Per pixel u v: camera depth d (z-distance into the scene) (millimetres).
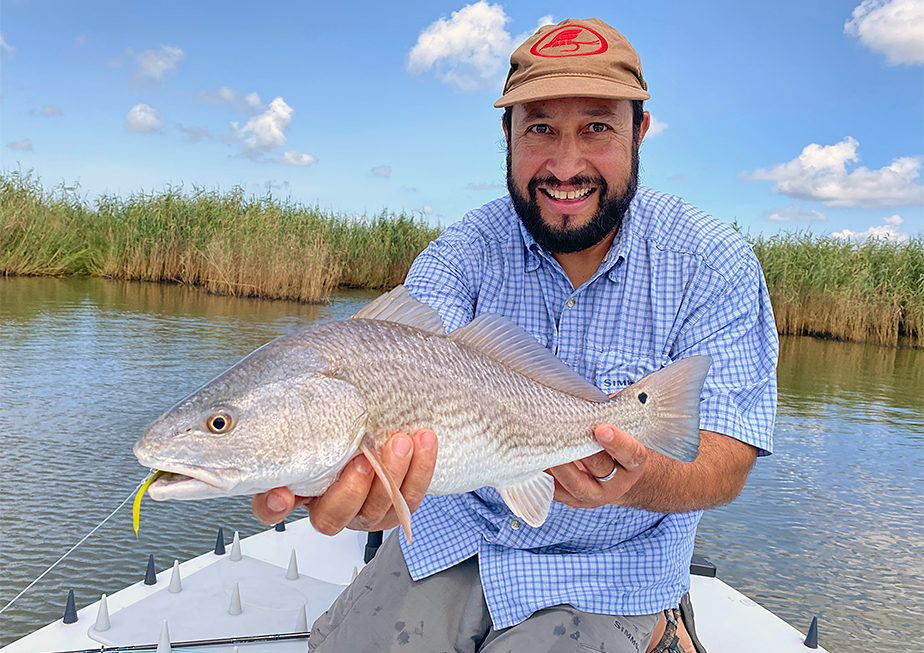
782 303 5605
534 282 907
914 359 4680
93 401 2338
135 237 6203
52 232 6238
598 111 801
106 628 932
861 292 5469
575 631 761
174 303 4887
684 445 697
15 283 5465
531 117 814
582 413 701
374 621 800
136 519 536
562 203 830
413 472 581
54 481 1664
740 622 1042
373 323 622
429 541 836
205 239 6051
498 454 661
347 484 571
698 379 694
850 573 1514
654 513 828
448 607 804
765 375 857
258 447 543
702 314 864
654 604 802
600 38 815
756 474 2193
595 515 806
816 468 2264
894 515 1859
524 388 679
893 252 5887
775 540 1684
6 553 1308
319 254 5625
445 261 929
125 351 3127
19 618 1100
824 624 1298
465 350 663
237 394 543
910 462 2350
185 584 1072
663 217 897
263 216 6133
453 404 631
